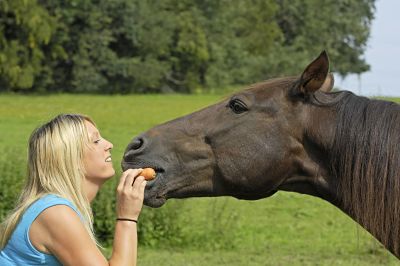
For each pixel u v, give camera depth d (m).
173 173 5.25
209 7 60.50
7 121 33.84
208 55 59.84
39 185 4.27
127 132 29.58
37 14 51.34
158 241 12.59
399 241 4.82
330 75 5.29
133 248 4.27
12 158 13.03
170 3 59.69
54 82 56.09
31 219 4.16
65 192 4.23
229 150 5.17
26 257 4.16
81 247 4.12
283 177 5.16
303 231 13.89
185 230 12.91
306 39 69.44
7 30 51.88
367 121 4.93
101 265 4.12
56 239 4.12
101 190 12.31
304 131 5.08
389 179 4.82
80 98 52.06
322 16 69.69
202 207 15.02
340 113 5.02
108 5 55.50
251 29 64.69
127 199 4.34
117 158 15.09
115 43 58.03
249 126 5.16
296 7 68.50
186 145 5.25
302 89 5.08
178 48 59.09
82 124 4.34
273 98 5.16
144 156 5.27
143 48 58.19
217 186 5.25
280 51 65.50
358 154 4.89
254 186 5.18
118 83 57.69
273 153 5.11
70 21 54.00
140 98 53.62
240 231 13.64
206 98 54.62
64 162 4.25
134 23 57.03
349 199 4.94
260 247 12.74
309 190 5.18
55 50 54.19
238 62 61.88
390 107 4.96
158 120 36.69
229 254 12.09
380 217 4.84
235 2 63.44
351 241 13.12
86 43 55.75
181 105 47.06
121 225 4.31
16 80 52.31
